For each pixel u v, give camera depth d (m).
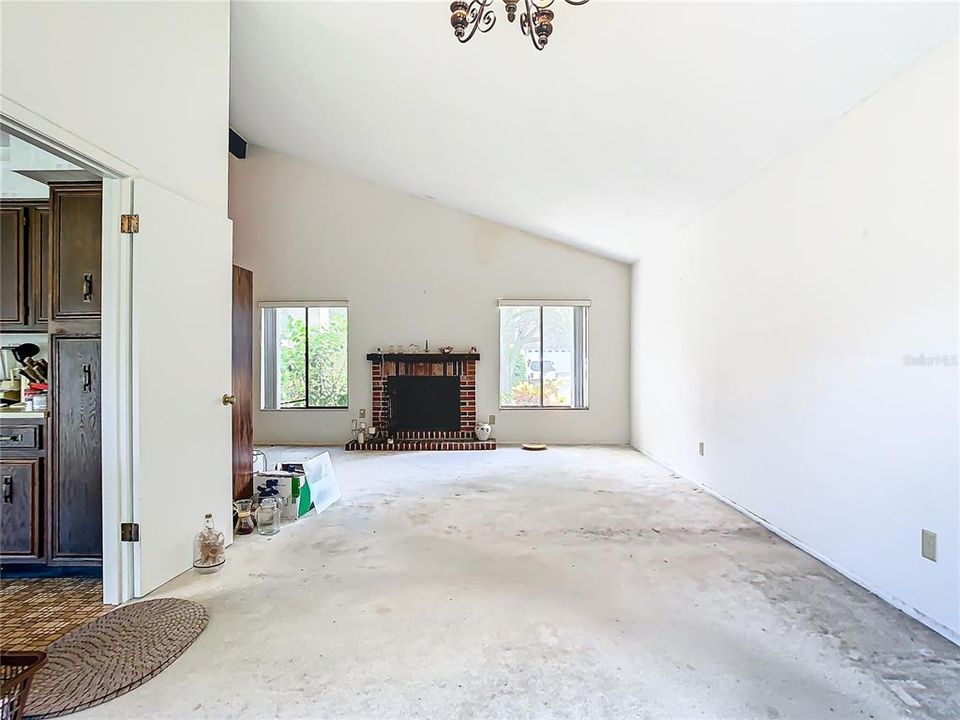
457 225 7.21
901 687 1.84
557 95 3.40
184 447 2.76
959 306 2.11
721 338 4.32
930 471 2.25
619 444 7.11
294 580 2.71
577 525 3.64
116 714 1.70
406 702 1.76
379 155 5.86
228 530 3.17
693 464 4.93
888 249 2.48
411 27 3.15
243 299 3.74
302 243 7.22
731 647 2.09
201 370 2.89
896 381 2.43
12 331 3.05
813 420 3.07
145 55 2.52
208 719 1.68
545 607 2.43
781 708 1.73
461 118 4.20
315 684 1.86
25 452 2.79
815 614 2.36
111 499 2.45
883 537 2.52
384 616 2.34
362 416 7.17
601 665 1.97
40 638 2.20
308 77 4.36
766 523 3.61
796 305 3.24
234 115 6.09
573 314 7.32
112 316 2.41
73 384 2.74
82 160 2.21
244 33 3.86
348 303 7.20
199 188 2.95
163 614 2.33
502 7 2.65
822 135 2.98
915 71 2.31
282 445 7.07
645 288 6.44
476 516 3.84
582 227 6.12
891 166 2.46
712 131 3.31
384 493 4.51
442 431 7.10
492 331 7.20
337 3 3.16
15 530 2.79
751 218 3.80
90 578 2.79
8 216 3.02
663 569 2.87
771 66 2.56
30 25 1.92
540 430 7.18
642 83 3.00
